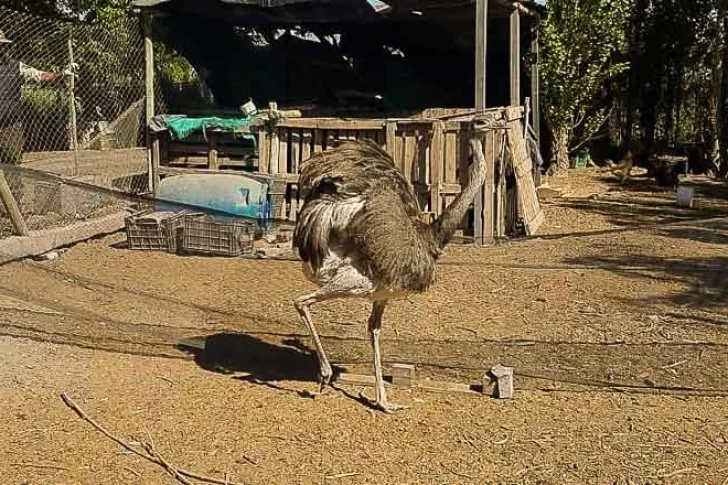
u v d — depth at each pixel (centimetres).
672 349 736
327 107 1598
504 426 579
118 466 514
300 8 1494
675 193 1744
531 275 1007
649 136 2277
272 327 792
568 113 1941
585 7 1836
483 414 599
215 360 702
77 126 1436
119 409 598
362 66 1788
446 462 524
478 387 642
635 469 516
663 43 2167
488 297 909
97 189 898
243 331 779
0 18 1284
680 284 965
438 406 612
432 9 1439
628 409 609
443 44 1803
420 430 571
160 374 668
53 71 1396
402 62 1828
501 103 1931
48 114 1420
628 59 2173
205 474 505
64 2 1750
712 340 761
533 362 704
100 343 734
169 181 1180
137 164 1395
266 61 1659
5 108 1170
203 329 782
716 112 2073
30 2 1708
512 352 729
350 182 589
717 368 690
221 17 1467
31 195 1137
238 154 1324
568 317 833
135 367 681
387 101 1728
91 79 1466
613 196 1717
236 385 647
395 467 517
